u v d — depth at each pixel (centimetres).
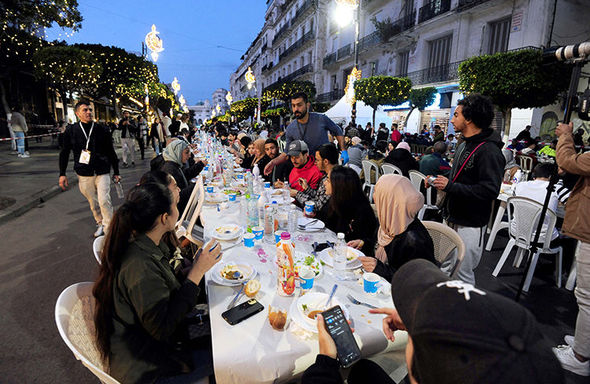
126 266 129
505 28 1277
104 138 416
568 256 396
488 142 237
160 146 1197
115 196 654
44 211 540
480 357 46
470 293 54
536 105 876
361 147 736
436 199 547
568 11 1164
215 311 148
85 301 142
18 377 200
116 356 130
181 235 276
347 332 113
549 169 355
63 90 1719
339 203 259
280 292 162
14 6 1049
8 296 288
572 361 221
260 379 119
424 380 55
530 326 49
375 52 2066
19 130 1080
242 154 866
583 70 1211
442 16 1471
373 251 239
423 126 1630
